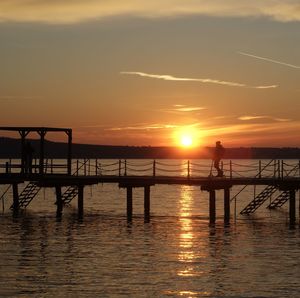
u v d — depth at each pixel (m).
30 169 62.06
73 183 62.06
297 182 58.34
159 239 46.78
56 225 55.31
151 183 60.44
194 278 33.97
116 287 32.03
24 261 38.00
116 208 74.81
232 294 30.98
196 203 84.00
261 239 47.22
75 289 31.64
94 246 43.41
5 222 57.69
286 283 33.03
